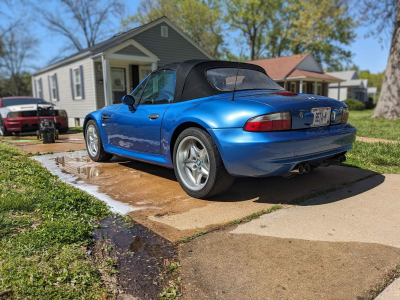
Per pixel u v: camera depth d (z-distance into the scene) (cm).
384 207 294
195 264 205
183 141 326
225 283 185
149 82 400
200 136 303
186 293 177
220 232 249
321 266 200
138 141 395
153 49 1373
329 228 252
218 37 3291
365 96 4384
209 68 352
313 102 299
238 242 232
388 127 952
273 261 206
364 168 439
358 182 373
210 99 320
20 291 172
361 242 229
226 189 317
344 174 407
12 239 226
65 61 1495
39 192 323
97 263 206
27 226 250
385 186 356
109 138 466
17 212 276
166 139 344
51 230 238
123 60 1255
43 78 1834
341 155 343
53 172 441
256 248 223
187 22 3006
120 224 268
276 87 381
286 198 321
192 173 335
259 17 3422
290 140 271
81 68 1388
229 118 283
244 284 183
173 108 341
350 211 286
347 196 325
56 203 295
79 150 627
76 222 257
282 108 274
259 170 276
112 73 1359
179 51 1465
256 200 318
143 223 269
